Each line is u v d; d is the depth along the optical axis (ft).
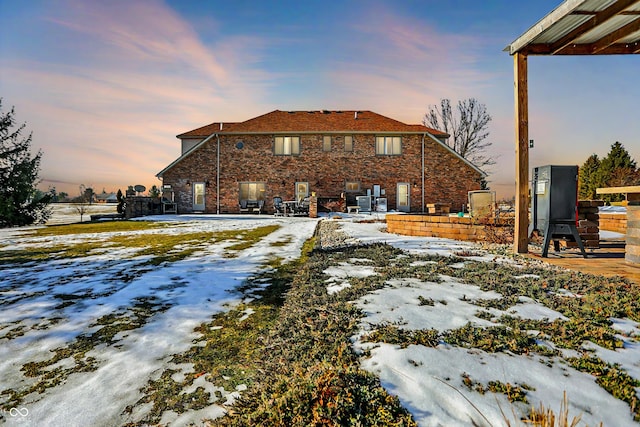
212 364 7.61
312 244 25.58
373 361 6.47
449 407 5.14
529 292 10.16
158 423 5.61
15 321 10.28
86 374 7.26
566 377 5.86
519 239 16.58
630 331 7.50
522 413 4.94
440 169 73.20
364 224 39.96
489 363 6.28
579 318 8.07
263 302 11.87
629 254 14.10
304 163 73.92
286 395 5.32
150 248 24.27
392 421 4.82
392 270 13.60
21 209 57.11
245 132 72.38
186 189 73.56
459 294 10.41
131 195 63.26
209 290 13.39
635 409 5.04
